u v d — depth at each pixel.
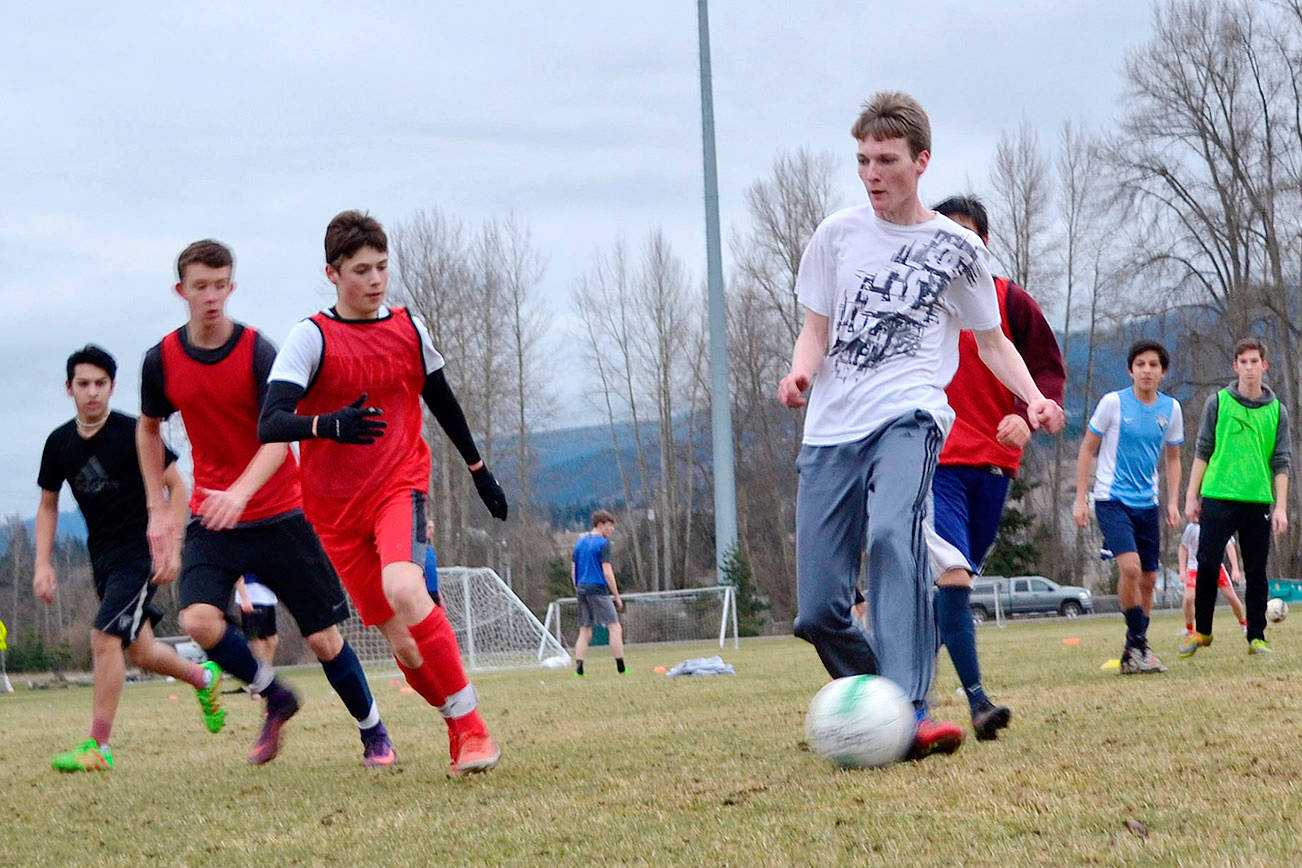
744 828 5.18
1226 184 61.03
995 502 8.39
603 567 23.44
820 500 6.96
